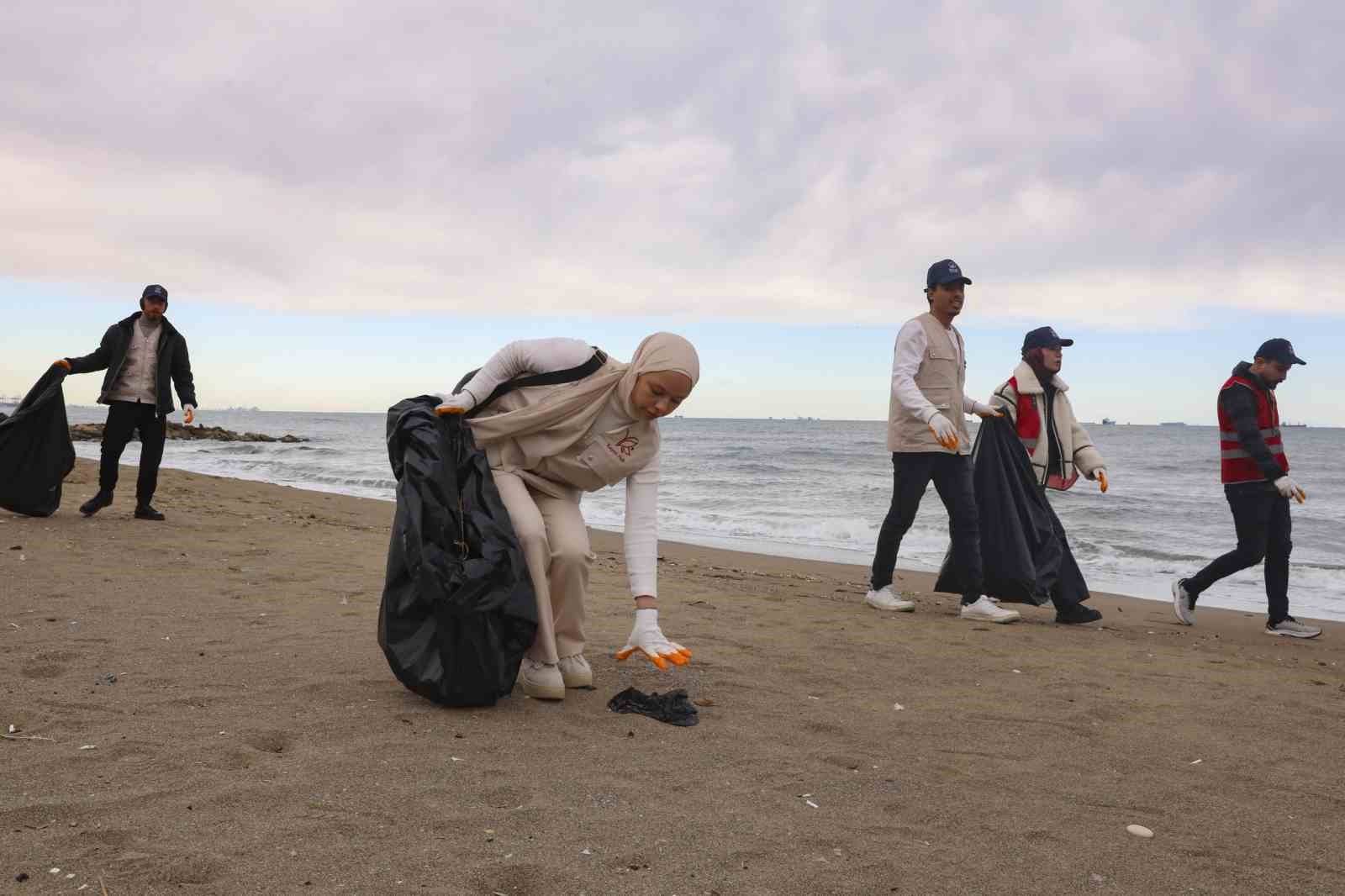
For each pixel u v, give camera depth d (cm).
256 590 527
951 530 615
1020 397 622
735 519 1486
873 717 348
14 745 261
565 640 355
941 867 218
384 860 202
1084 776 293
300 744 274
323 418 19900
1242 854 237
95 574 540
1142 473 3020
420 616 310
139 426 790
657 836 224
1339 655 567
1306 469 3509
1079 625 622
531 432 324
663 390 316
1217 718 371
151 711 297
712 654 441
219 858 197
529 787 252
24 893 178
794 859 217
